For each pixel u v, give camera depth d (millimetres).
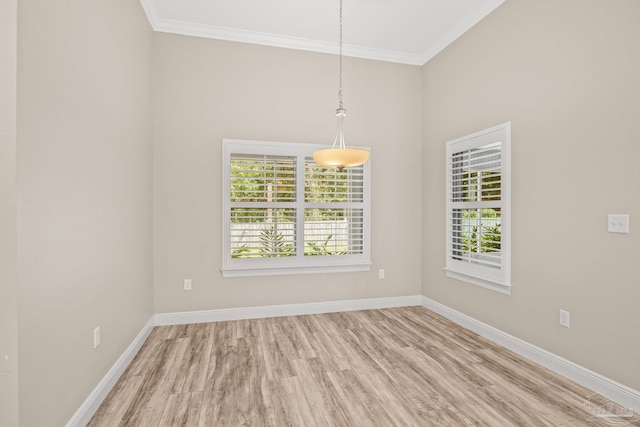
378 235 3783
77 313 1661
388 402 1931
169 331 3045
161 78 3174
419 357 2520
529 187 2508
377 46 3656
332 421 1760
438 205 3621
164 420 1769
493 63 2857
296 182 3482
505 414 1816
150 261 3051
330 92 3613
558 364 2271
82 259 1714
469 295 3156
